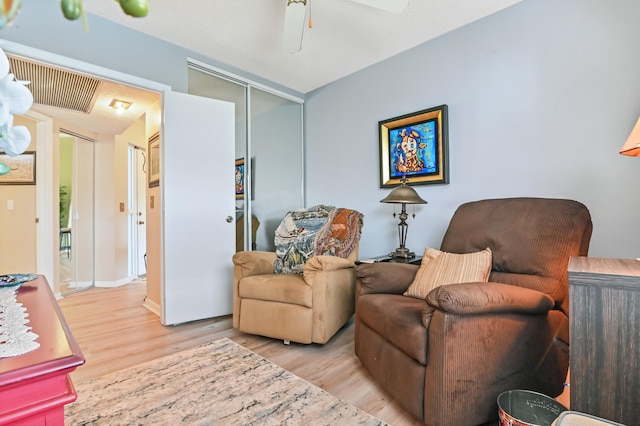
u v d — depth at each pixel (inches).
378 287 74.8
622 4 75.4
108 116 142.2
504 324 53.6
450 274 68.7
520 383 55.6
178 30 102.3
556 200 68.5
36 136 137.9
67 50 88.1
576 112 81.6
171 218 104.6
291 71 132.8
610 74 77.0
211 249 112.4
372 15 94.9
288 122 151.1
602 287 40.6
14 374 21.4
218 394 62.5
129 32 100.0
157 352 83.0
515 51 91.0
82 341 90.8
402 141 116.3
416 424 55.2
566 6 82.9
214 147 113.4
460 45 101.8
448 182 104.6
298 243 104.7
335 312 89.2
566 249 61.7
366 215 130.0
